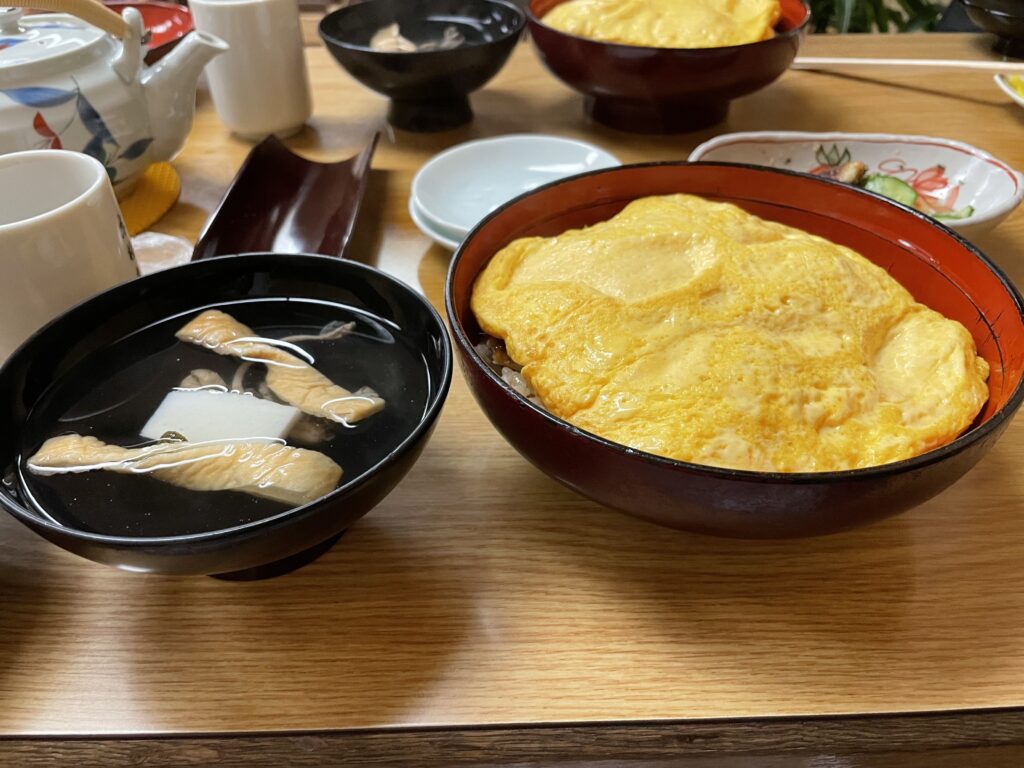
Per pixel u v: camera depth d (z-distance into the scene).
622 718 0.72
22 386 0.86
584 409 0.84
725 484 0.68
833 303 0.94
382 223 1.50
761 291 0.92
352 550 0.88
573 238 1.04
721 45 1.65
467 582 0.84
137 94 1.38
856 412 0.84
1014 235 1.38
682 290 0.92
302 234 1.46
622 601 0.82
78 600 0.83
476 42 1.94
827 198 1.12
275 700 0.73
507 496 0.94
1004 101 1.88
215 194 1.60
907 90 1.95
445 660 0.77
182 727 0.71
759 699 0.73
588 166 1.58
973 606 0.81
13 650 0.78
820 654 0.77
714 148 1.46
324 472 0.80
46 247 0.96
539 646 0.78
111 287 0.97
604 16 1.75
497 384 0.78
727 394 0.81
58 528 0.65
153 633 0.79
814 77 2.05
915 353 0.93
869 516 0.72
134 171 1.45
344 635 0.79
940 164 1.47
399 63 1.64
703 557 0.87
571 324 0.90
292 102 1.77
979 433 0.71
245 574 0.83
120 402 0.91
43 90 1.25
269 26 1.65
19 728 0.71
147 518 0.77
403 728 0.71
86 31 1.36
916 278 1.06
